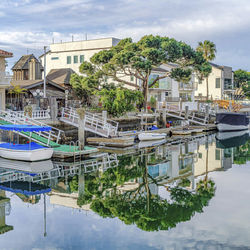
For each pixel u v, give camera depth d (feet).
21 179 71.56
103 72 152.66
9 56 115.03
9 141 96.68
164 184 71.36
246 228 48.16
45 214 53.16
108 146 113.29
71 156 92.38
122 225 49.26
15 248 41.75
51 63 216.74
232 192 65.82
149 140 129.90
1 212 53.88
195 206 57.47
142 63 142.51
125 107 136.46
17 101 138.10
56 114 114.01
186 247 42.16
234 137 152.05
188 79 167.12
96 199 60.85
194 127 167.53
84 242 43.45
